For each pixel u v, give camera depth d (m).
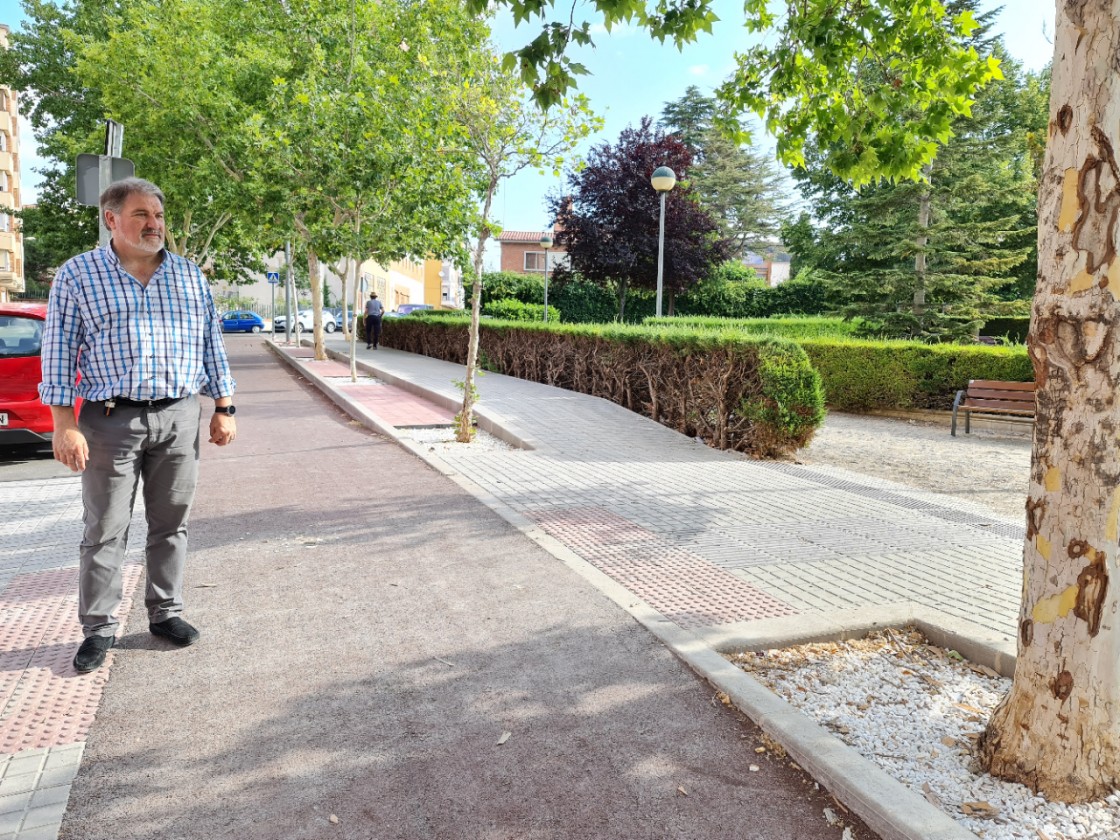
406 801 2.51
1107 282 2.33
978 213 29.28
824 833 2.42
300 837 2.33
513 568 4.80
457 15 12.44
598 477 7.62
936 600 4.38
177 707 3.06
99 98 25.52
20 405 8.07
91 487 3.31
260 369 20.73
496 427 10.14
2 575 4.61
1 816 2.37
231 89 20.56
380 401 13.03
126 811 2.43
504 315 37.38
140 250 3.24
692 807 2.53
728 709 3.13
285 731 2.90
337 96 16.42
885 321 22.69
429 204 16.03
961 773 2.71
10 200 50.03
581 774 2.68
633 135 35.03
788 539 5.61
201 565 4.77
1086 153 2.33
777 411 8.70
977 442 10.99
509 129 8.76
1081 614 2.48
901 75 5.62
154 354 3.30
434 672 3.40
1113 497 2.41
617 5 4.27
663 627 3.86
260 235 24.66
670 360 10.60
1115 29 2.26
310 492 6.76
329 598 4.26
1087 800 2.52
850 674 3.50
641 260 34.88
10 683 3.21
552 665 3.49
